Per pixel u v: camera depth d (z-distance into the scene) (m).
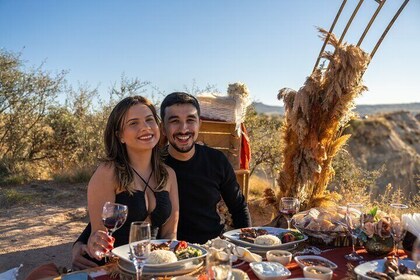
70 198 8.09
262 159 8.84
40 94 10.52
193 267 2.04
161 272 2.00
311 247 2.59
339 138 4.05
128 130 2.70
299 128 3.91
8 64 10.16
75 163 10.66
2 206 7.50
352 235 2.39
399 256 2.44
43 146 10.69
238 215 3.59
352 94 3.77
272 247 2.45
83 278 1.95
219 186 3.47
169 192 2.94
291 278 2.04
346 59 3.68
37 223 6.61
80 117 10.81
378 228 2.38
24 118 10.44
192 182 3.27
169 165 3.28
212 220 3.36
